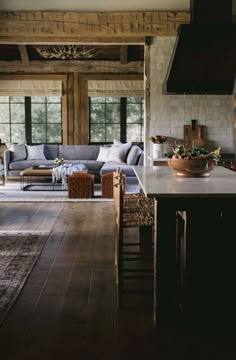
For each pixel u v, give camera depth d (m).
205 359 2.65
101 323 3.11
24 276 4.01
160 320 3.11
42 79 11.43
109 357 2.65
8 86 11.44
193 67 6.94
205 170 3.84
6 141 11.80
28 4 7.32
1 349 2.74
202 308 3.11
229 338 2.92
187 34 6.67
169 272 3.10
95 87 11.48
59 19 7.32
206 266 3.08
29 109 11.74
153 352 2.72
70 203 7.67
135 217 3.56
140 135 11.86
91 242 5.14
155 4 7.34
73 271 4.16
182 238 3.23
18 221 6.23
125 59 11.16
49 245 5.02
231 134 7.58
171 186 3.28
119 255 3.42
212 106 7.57
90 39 7.91
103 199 8.06
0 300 3.47
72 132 11.61
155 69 7.52
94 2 7.34
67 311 3.29
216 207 3.03
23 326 3.05
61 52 10.08
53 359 2.62
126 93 11.48
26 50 10.88
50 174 9.20
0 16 7.30
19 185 10.01
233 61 6.91
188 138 7.59
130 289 3.71
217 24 6.66
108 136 11.84
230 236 3.05
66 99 11.50
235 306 3.10
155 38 7.48
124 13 7.32
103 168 9.77
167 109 7.57
